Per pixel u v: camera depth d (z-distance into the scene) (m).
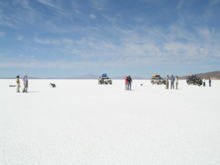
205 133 5.57
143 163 3.63
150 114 8.47
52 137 5.20
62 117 7.76
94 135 5.38
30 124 6.60
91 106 10.83
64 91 22.94
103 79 47.72
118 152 4.17
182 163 3.63
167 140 4.96
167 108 10.20
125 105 11.26
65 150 4.29
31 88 29.47
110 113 8.69
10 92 20.89
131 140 4.97
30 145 4.59
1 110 9.38
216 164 3.60
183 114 8.48
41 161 3.73
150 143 4.74
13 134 5.44
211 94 19.27
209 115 8.27
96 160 3.77
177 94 19.16
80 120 7.23
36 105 11.12
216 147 4.46
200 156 3.96
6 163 3.64
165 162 3.68
